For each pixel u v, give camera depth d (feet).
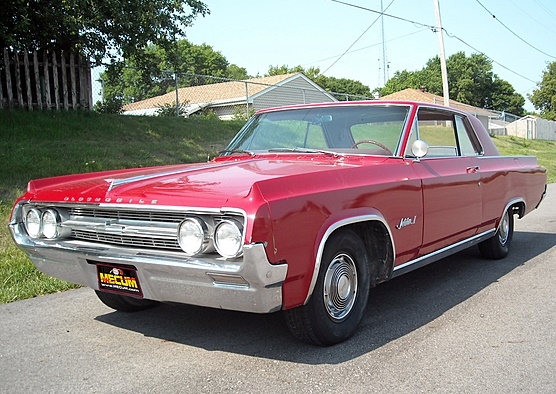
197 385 10.39
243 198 10.10
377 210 12.76
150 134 43.01
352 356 11.65
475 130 19.08
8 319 14.46
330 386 10.26
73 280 12.72
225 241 9.97
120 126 42.45
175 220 10.67
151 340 12.83
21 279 17.79
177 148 40.57
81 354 12.03
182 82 123.13
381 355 11.69
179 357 11.77
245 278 9.89
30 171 28.66
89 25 39.11
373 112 15.53
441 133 16.92
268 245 9.92
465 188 16.70
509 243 21.42
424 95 154.30
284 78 101.65
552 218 31.81
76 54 42.60
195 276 10.31
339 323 12.19
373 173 13.15
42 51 41.09
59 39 40.24
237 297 10.27
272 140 16.05
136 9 40.42
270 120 16.81
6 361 11.69
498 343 12.36
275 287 10.27
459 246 17.01
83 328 13.74
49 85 41.37
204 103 94.07
